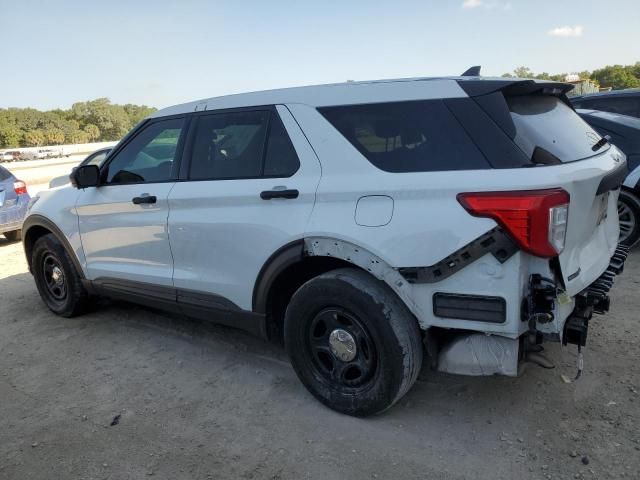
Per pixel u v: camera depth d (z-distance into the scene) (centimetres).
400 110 294
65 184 522
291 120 325
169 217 377
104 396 357
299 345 323
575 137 307
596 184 271
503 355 266
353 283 290
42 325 493
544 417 302
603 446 274
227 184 345
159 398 350
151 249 397
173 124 393
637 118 618
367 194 285
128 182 416
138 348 430
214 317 371
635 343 376
